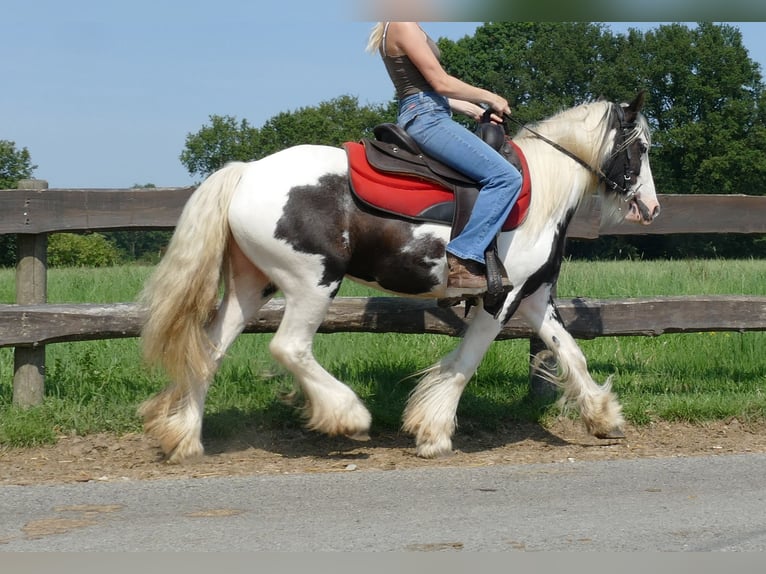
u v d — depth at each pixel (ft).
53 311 19.47
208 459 17.56
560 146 18.22
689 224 22.50
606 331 21.71
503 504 14.12
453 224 16.61
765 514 13.62
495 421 20.31
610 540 12.43
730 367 24.97
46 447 18.01
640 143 18.81
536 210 17.53
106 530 12.80
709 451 18.49
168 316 16.29
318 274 16.47
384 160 16.70
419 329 20.57
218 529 12.86
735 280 35.06
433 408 17.79
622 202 19.11
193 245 16.25
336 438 19.24
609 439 19.53
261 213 16.14
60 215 19.80
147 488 15.06
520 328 21.21
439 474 16.11
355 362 23.32
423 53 16.65
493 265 16.67
